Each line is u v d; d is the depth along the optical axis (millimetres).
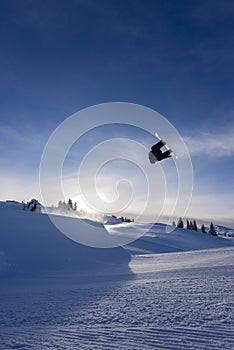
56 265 20953
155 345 3848
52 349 3910
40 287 11969
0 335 4844
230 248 30172
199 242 67125
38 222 31125
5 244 23703
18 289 11805
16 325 5609
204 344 3789
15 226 28266
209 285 8344
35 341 4352
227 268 12445
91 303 7242
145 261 22047
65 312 6469
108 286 10195
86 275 16188
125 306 6488
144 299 7090
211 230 109688
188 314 5355
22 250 23203
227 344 3752
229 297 6555
